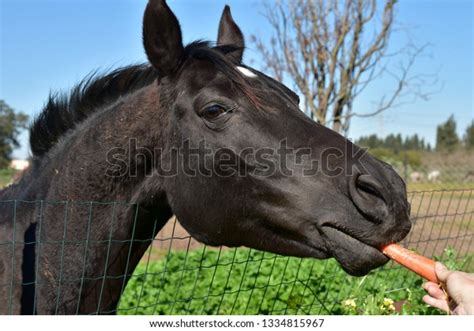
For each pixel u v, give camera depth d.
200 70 1.70
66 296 1.70
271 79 1.74
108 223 1.73
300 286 3.23
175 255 4.90
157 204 1.79
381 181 1.56
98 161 1.73
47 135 1.85
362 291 2.72
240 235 1.71
